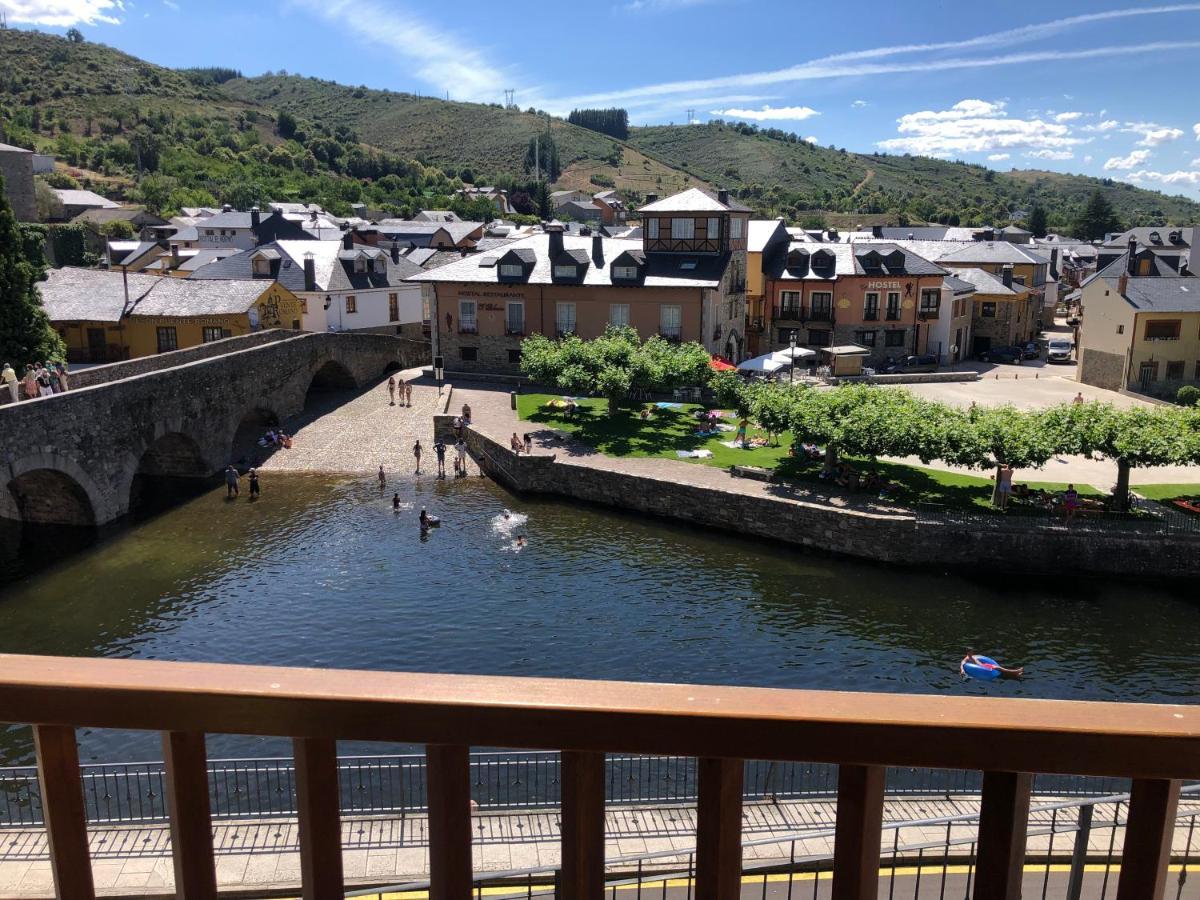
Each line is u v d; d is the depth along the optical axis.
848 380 63.44
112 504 37.44
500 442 46.03
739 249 65.31
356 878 12.84
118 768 19.06
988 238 103.81
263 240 98.06
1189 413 36.28
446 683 2.13
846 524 35.47
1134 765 2.07
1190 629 29.98
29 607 30.45
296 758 2.15
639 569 34.28
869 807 2.13
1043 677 26.92
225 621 29.52
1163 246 110.38
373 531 37.88
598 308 60.69
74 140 167.75
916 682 26.47
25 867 12.29
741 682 26.16
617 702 2.06
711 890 2.20
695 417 52.03
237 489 43.06
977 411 38.12
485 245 98.81
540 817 14.45
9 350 43.12
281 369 51.72
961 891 12.16
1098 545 33.88
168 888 12.18
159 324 58.09
